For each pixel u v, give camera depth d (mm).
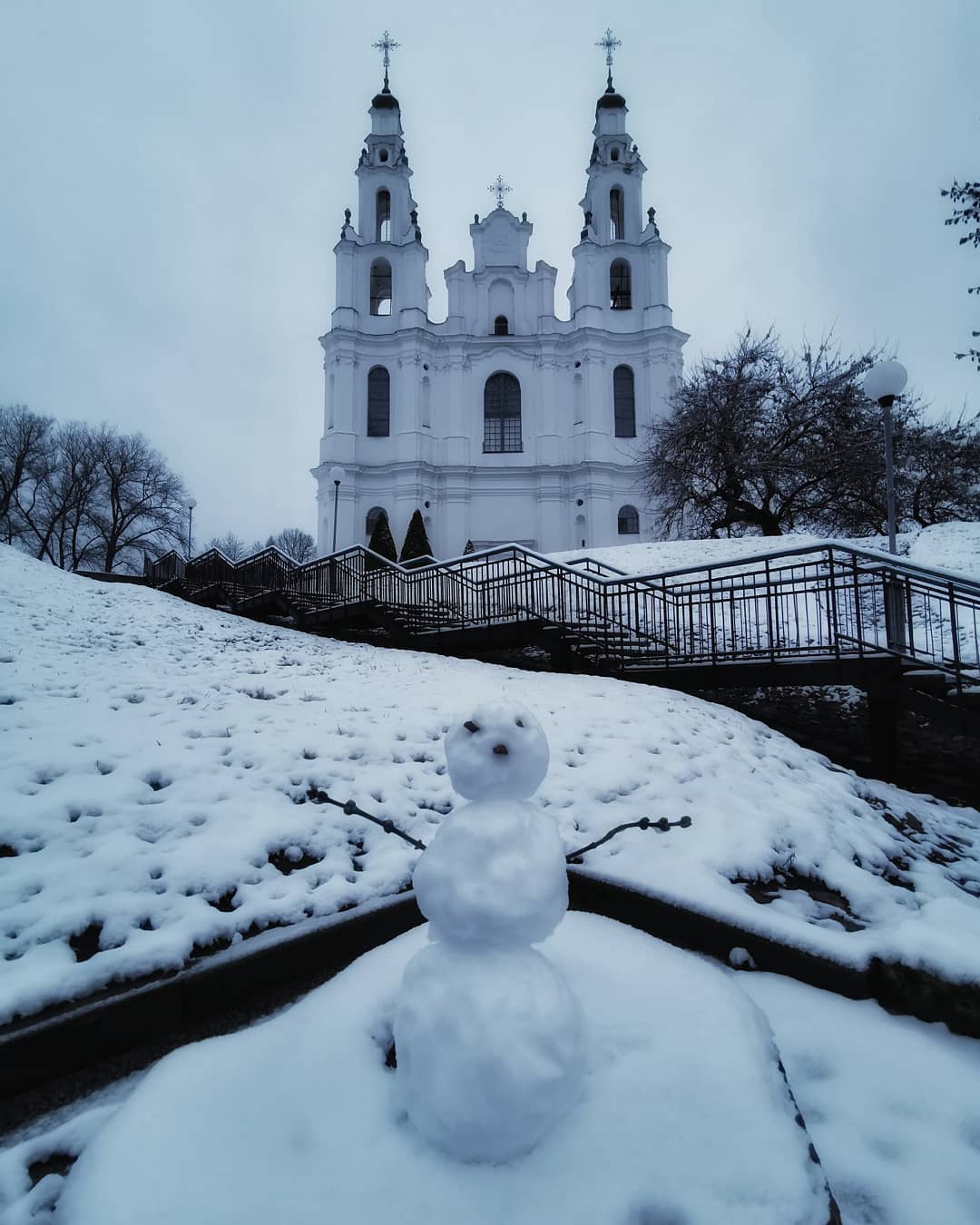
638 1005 2486
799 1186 1735
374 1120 1971
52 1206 1933
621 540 37531
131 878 3381
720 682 7512
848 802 5473
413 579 12312
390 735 5570
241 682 7078
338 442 37188
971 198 13711
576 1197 1700
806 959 3156
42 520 45125
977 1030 2752
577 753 5289
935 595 7223
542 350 38938
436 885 1896
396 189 41562
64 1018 2506
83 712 5520
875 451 23375
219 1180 1804
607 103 42594
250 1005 2912
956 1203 2047
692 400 26891
